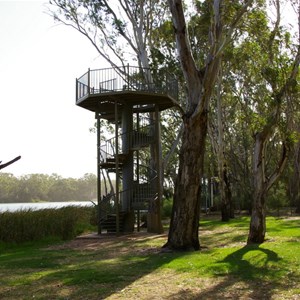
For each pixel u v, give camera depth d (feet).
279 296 26.45
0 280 34.42
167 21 99.96
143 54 95.50
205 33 93.25
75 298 27.27
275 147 100.37
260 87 72.74
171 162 157.58
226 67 101.45
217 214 141.90
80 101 76.89
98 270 36.91
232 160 145.28
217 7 52.31
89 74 73.97
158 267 37.35
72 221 78.69
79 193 318.04
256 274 32.91
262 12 60.49
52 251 56.49
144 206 79.05
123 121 81.51
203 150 48.93
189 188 48.55
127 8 97.86
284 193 149.18
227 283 30.19
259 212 53.31
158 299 26.35
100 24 96.32
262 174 53.83
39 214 74.23
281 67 52.24
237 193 150.00
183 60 48.70
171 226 49.78
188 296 26.89
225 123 131.13
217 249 48.67
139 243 61.11
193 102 48.80
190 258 41.73
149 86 80.53
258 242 52.95
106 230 85.56
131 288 29.45
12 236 68.95
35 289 30.40
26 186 273.95
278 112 52.08
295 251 43.83
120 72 87.81
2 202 259.19
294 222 88.43
